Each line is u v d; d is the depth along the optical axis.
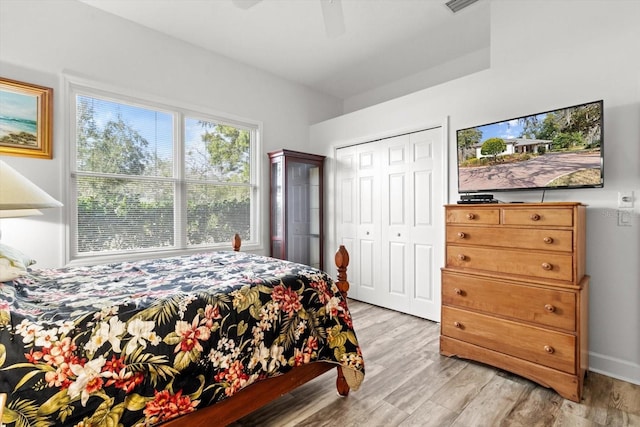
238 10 2.80
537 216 2.02
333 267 4.19
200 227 3.45
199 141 3.45
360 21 2.96
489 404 1.83
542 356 1.96
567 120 2.18
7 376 0.99
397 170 3.50
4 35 2.35
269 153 3.96
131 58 2.94
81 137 2.72
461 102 2.91
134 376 1.17
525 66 2.51
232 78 3.67
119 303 1.28
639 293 2.04
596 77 2.18
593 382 2.05
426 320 3.24
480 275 2.24
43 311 1.20
